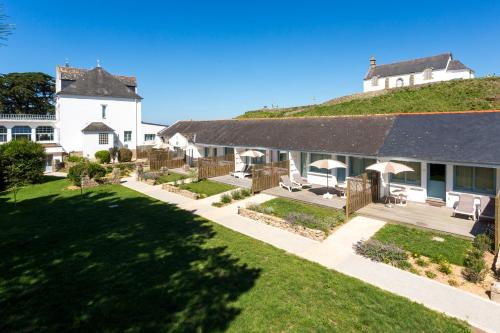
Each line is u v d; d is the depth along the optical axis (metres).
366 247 11.58
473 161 14.81
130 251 11.49
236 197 19.62
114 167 34.03
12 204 19.31
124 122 47.56
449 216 15.22
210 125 36.00
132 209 17.70
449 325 7.40
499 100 38.62
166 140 39.41
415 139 18.22
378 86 65.19
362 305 8.17
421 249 11.76
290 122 27.83
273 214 16.25
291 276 9.67
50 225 14.67
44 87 66.94
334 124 24.11
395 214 15.62
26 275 9.62
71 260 10.70
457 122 18.36
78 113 43.50
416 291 8.97
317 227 13.94
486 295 8.79
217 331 7.00
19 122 40.22
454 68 55.53
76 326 7.17
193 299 8.27
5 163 25.12
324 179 22.72
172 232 13.70
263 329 7.09
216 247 11.98
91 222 15.13
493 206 14.53
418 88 52.09
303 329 7.12
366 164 20.47
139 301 8.16
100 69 47.72
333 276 9.77
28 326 7.16
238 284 9.09
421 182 17.72
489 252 11.43
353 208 16.08
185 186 23.11
